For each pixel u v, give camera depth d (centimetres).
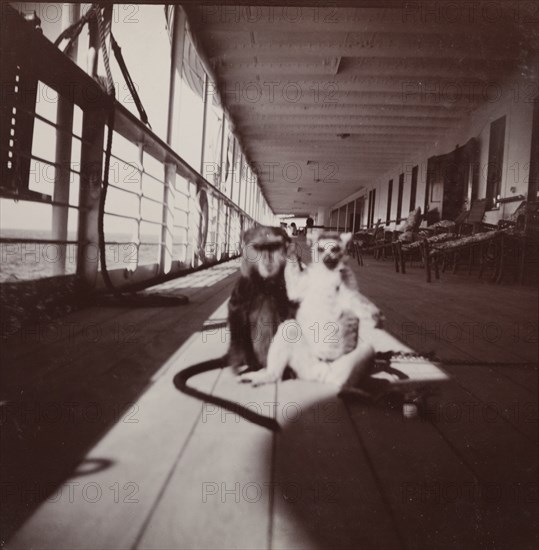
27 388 159
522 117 744
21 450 118
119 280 392
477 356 223
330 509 99
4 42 211
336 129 1229
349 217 2244
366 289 481
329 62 821
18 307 256
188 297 367
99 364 185
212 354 200
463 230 834
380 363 202
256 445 125
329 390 166
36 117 257
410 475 114
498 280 574
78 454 118
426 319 319
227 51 760
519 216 608
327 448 125
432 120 1091
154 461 115
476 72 793
